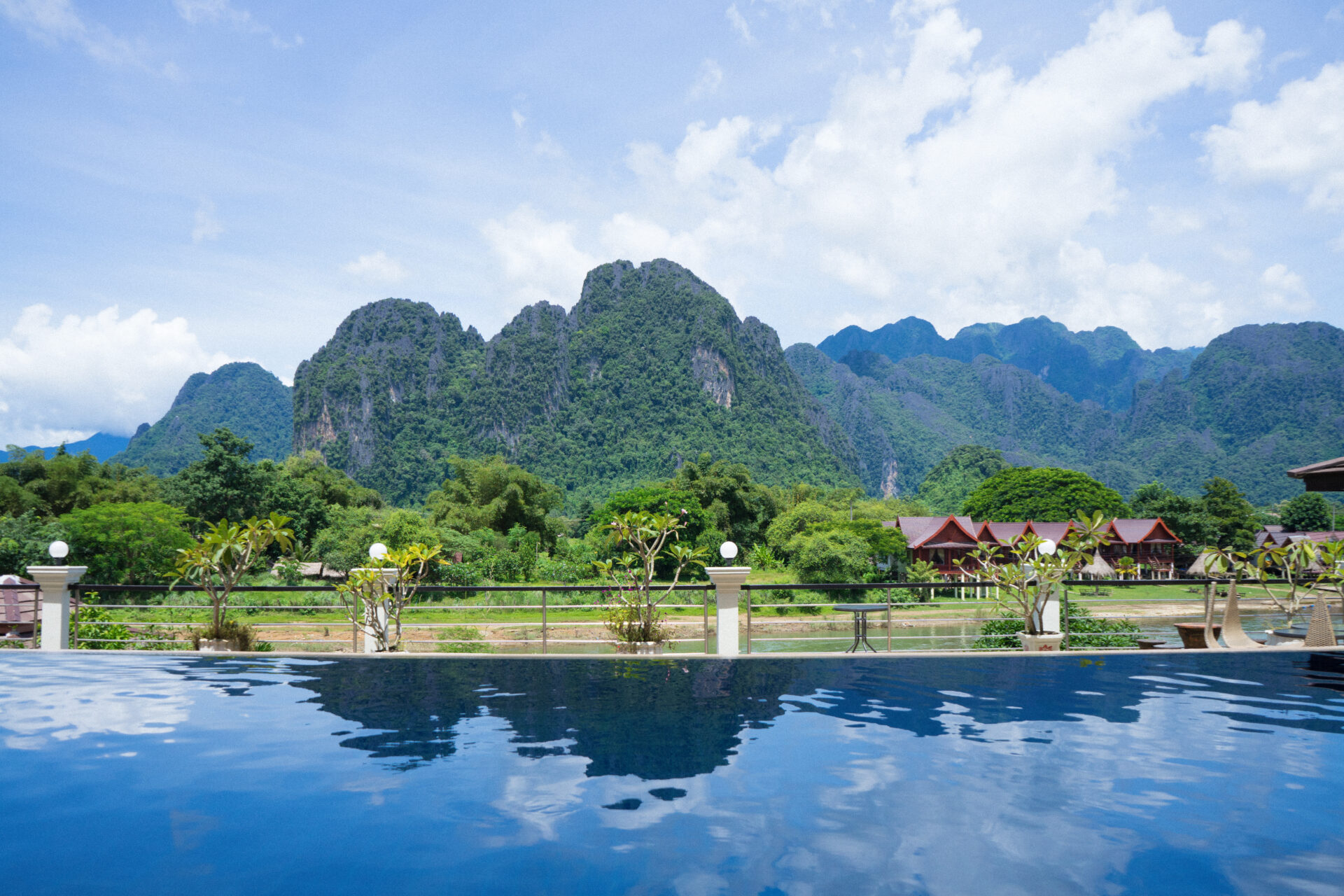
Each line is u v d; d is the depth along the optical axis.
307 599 25.48
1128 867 2.83
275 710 5.14
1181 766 3.96
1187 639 8.08
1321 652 7.42
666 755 4.18
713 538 59.56
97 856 2.95
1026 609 7.78
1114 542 58.81
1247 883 2.70
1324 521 74.56
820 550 43.59
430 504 72.25
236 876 2.77
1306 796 3.54
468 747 4.32
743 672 6.52
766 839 3.08
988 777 3.81
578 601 30.36
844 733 4.61
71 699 5.47
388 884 2.71
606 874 2.77
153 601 21.80
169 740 4.46
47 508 43.19
